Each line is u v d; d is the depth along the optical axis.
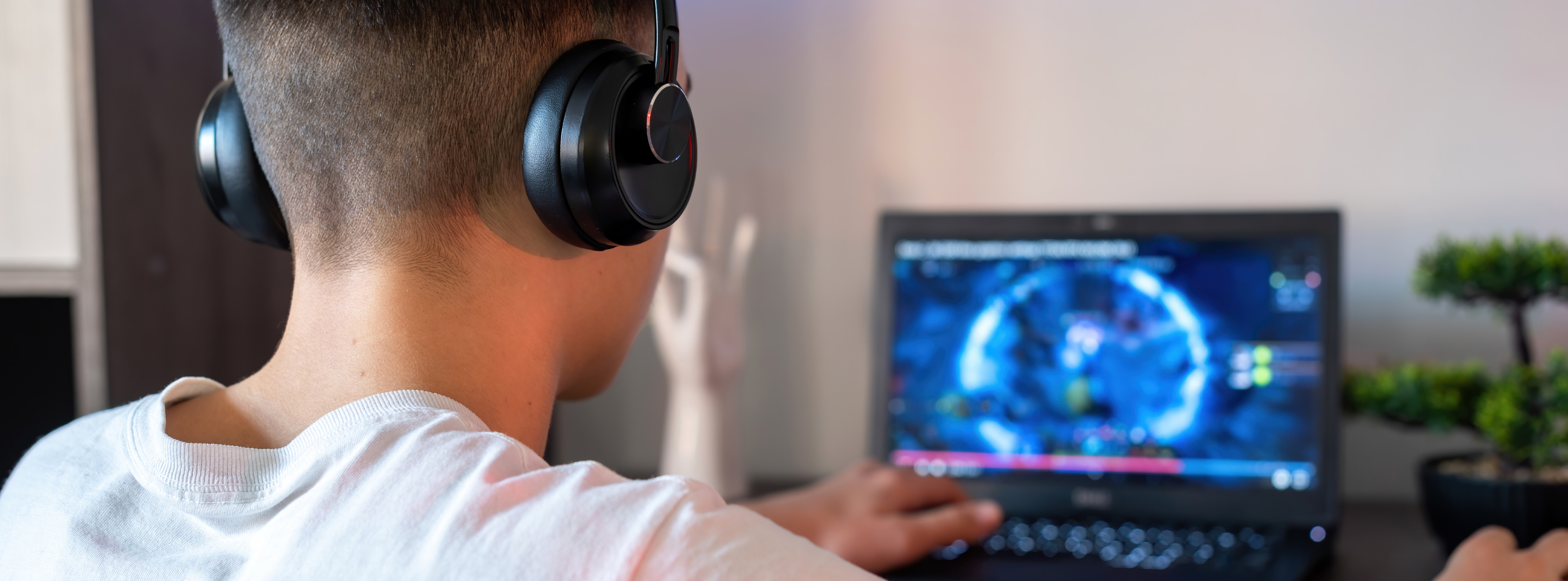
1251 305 1.04
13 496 0.44
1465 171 1.11
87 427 0.47
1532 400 0.88
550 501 0.34
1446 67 1.11
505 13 0.41
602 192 0.40
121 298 0.90
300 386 0.42
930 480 1.03
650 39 0.48
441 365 0.41
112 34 0.89
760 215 1.28
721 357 1.12
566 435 1.34
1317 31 1.14
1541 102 1.09
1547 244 0.91
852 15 1.25
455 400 0.41
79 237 0.87
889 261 1.13
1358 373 1.02
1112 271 1.07
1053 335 1.08
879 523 0.91
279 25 0.41
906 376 1.12
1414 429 1.02
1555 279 0.88
